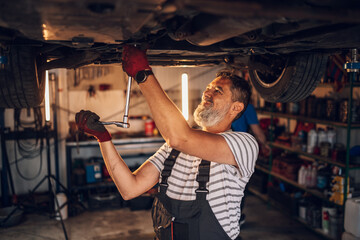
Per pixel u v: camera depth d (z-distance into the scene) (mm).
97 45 1341
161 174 1452
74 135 4711
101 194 4664
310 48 1474
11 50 1295
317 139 3834
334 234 3441
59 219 4203
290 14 752
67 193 4348
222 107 1486
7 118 4883
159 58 1665
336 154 3426
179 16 1083
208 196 1355
